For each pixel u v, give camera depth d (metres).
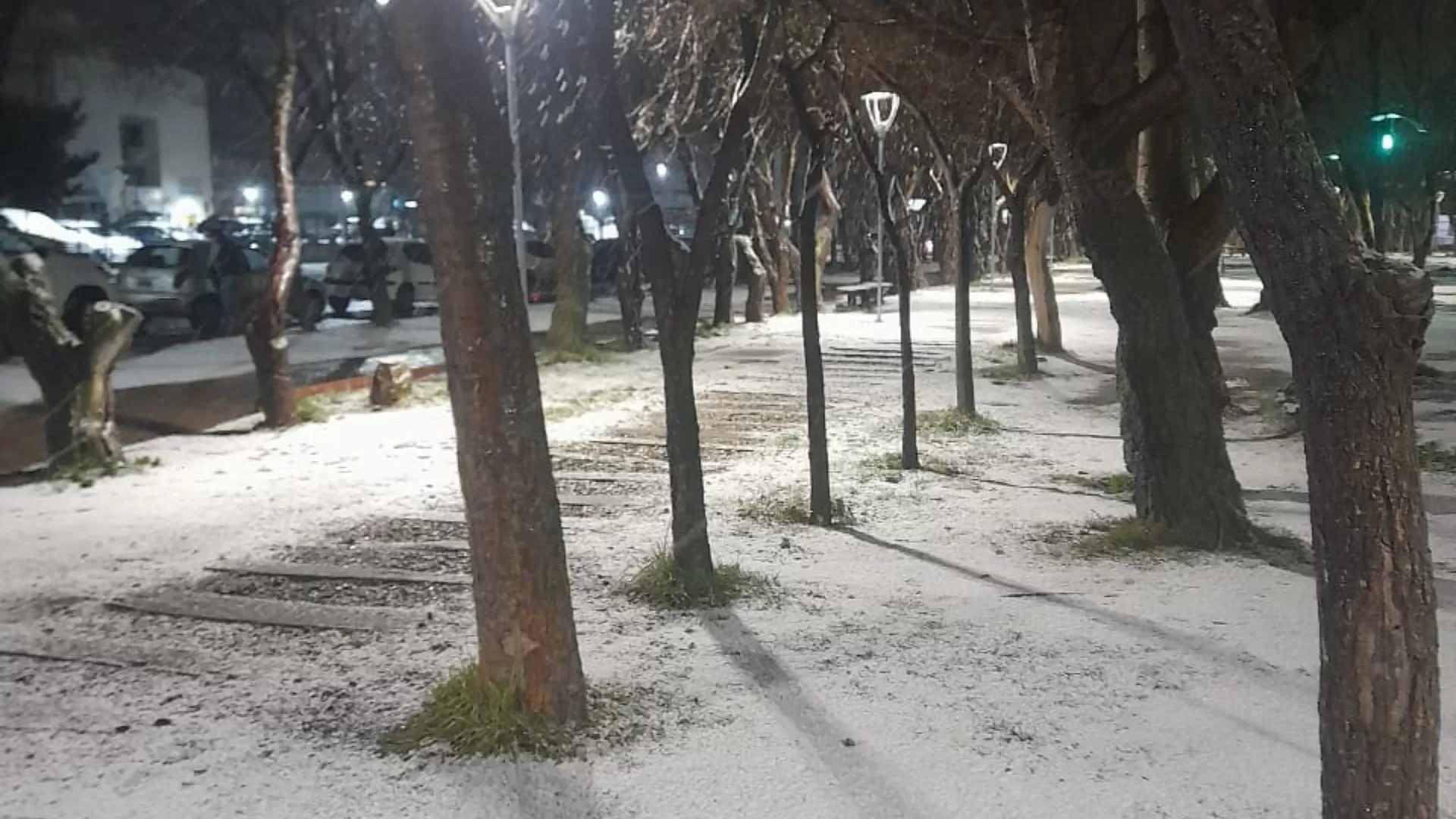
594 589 7.12
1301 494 9.58
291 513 9.27
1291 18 8.16
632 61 14.20
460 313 4.73
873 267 38.28
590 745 4.88
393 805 4.42
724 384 16.81
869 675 5.68
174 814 4.39
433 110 4.54
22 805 4.48
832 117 11.30
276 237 13.16
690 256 6.88
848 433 12.62
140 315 11.12
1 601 7.11
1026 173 15.78
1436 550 7.85
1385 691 3.05
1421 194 30.09
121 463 11.01
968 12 8.27
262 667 5.93
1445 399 14.64
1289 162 3.16
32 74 28.62
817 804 4.40
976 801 4.41
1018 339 17.73
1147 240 7.96
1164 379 8.01
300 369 18.48
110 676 5.84
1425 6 19.28
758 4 7.46
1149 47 8.98
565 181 19.39
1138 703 5.33
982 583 7.19
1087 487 9.93
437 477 10.62
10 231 24.03
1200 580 7.20
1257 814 4.30
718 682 5.60
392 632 6.44
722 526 8.61
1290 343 3.18
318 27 21.64
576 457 11.57
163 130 37.09
